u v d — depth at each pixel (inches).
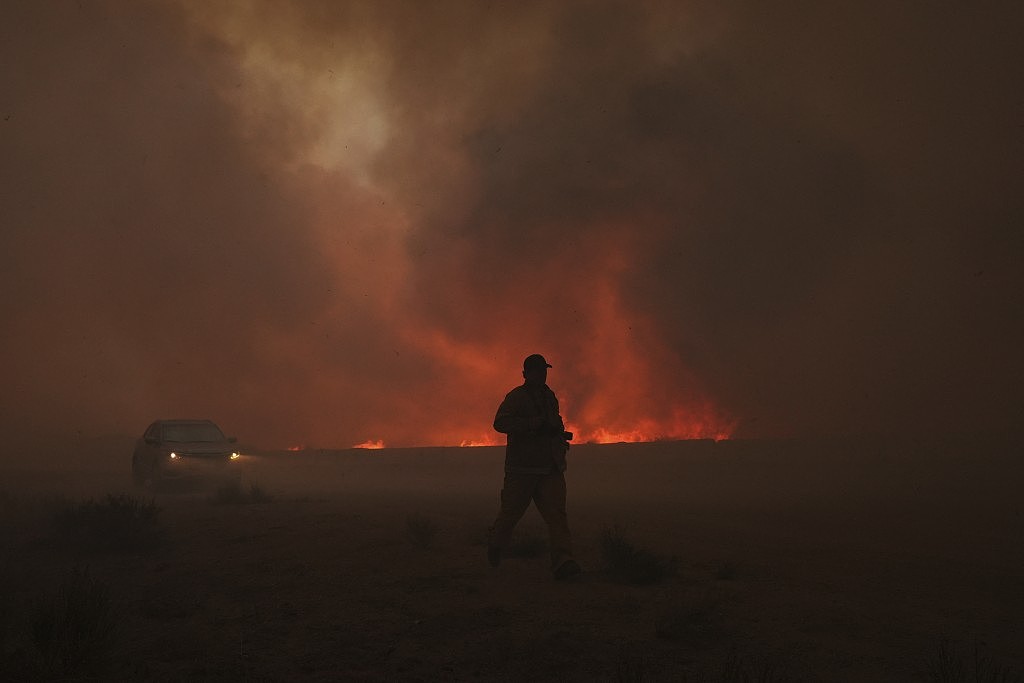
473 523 374.0
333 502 500.1
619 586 235.0
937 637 185.8
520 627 190.9
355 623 196.9
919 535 387.5
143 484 661.3
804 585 242.1
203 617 205.9
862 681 154.4
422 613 204.4
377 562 270.7
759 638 182.5
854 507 533.0
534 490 248.4
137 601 223.6
